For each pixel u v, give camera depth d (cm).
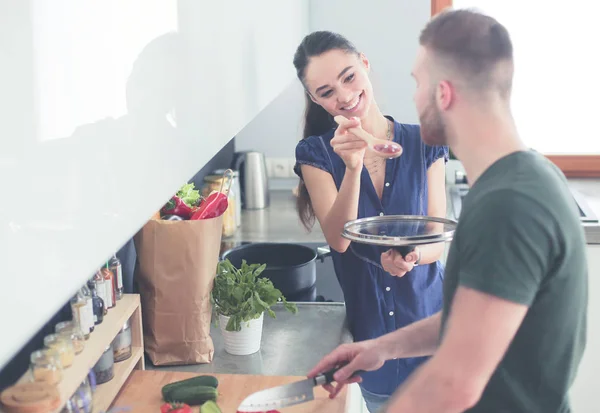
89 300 134
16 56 59
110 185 80
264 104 190
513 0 324
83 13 73
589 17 321
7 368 123
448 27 104
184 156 113
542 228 92
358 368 131
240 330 166
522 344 102
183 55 112
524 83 332
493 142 103
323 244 255
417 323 135
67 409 121
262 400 125
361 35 324
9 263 57
